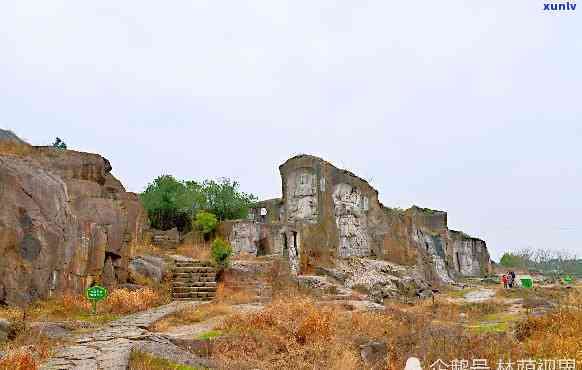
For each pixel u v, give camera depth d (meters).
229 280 19.89
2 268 11.23
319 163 32.41
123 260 16.97
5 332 9.05
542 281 45.34
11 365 6.75
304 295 19.06
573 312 13.50
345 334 11.16
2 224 11.34
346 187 33.53
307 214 31.80
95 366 6.91
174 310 13.63
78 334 9.80
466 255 52.47
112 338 9.29
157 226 34.47
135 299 14.05
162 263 19.64
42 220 12.64
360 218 33.81
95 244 15.27
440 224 48.25
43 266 12.47
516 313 18.30
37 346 8.28
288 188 33.09
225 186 36.25
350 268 29.34
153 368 7.41
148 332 10.10
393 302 23.36
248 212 36.97
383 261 32.81
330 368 9.30
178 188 35.75
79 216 15.15
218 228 29.45
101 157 18.20
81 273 14.39
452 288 36.28
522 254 85.06
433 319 16.78
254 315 11.61
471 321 16.62
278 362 9.44
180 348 9.20
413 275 31.39
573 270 78.50
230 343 9.91
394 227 35.59
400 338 11.52
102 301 13.55
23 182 12.23
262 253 27.81
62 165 16.77
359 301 18.67
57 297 12.85
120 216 16.97
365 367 9.77
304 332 10.73
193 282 18.70
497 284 41.62
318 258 29.67
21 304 11.60
